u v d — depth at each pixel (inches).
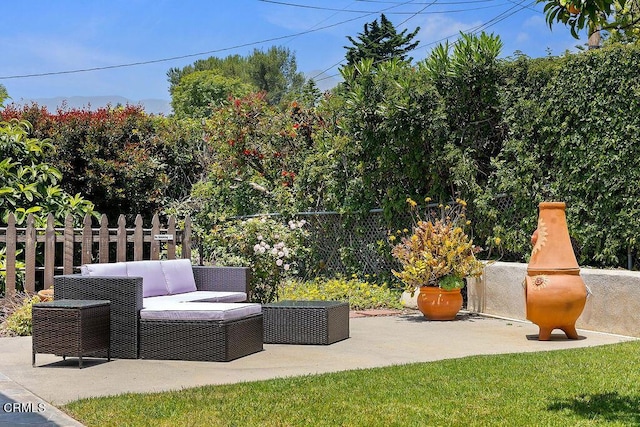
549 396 204.4
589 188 359.6
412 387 216.8
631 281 320.2
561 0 178.7
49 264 405.4
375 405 195.6
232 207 623.5
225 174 622.5
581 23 174.9
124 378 239.3
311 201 545.0
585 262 374.9
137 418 182.5
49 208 472.4
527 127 394.3
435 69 442.6
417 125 446.9
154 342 274.5
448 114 441.1
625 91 342.6
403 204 474.6
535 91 394.9
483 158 442.9
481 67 424.2
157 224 441.7
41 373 248.8
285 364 263.9
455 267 382.0
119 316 277.0
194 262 490.3
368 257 506.3
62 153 579.2
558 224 317.7
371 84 472.1
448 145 434.0
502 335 334.0
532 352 280.1
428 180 466.9
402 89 444.8
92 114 617.3
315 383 223.6
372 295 452.1
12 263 394.6
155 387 224.5
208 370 253.0
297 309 309.3
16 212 450.9
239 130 620.7
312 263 542.9
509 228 411.5
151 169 607.5
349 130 498.3
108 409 191.6
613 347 284.4
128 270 319.3
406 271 394.3
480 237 438.3
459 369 243.9
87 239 413.4
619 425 174.4
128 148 603.2
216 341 268.4
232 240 454.6
